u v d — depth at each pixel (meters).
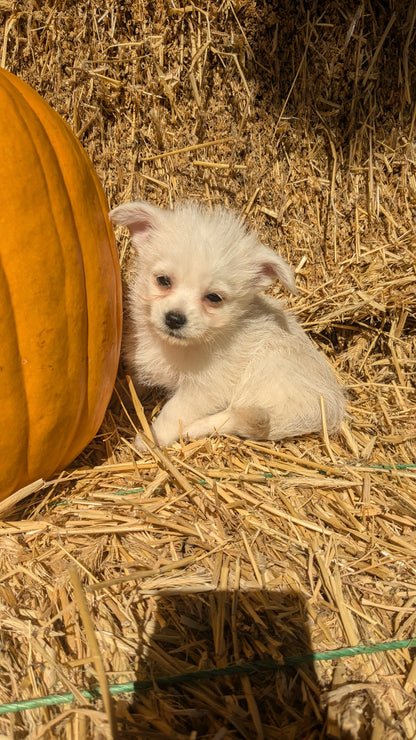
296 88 0.48
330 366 0.50
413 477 0.39
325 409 0.43
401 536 0.34
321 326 0.53
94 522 0.32
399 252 0.52
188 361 0.42
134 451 0.38
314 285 0.52
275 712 0.24
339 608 0.29
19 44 0.41
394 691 0.25
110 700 0.22
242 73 0.46
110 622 0.27
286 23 0.46
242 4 0.45
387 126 0.51
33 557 0.29
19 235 0.28
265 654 0.26
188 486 0.35
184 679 0.25
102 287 0.33
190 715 0.23
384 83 0.49
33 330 0.29
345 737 0.23
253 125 0.48
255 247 0.41
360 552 0.33
